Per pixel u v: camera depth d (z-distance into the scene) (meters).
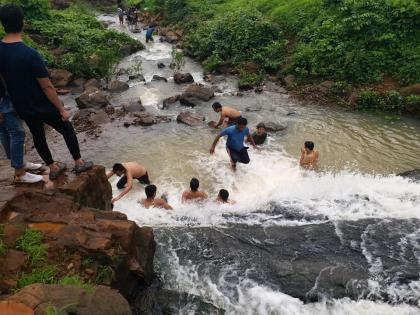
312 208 7.46
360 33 13.65
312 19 15.75
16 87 4.90
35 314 3.42
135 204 7.80
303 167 9.05
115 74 15.56
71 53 15.98
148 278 5.61
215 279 5.82
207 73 15.90
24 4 17.62
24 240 4.74
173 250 6.32
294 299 5.52
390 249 6.22
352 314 5.34
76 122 11.35
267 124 11.04
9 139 5.86
